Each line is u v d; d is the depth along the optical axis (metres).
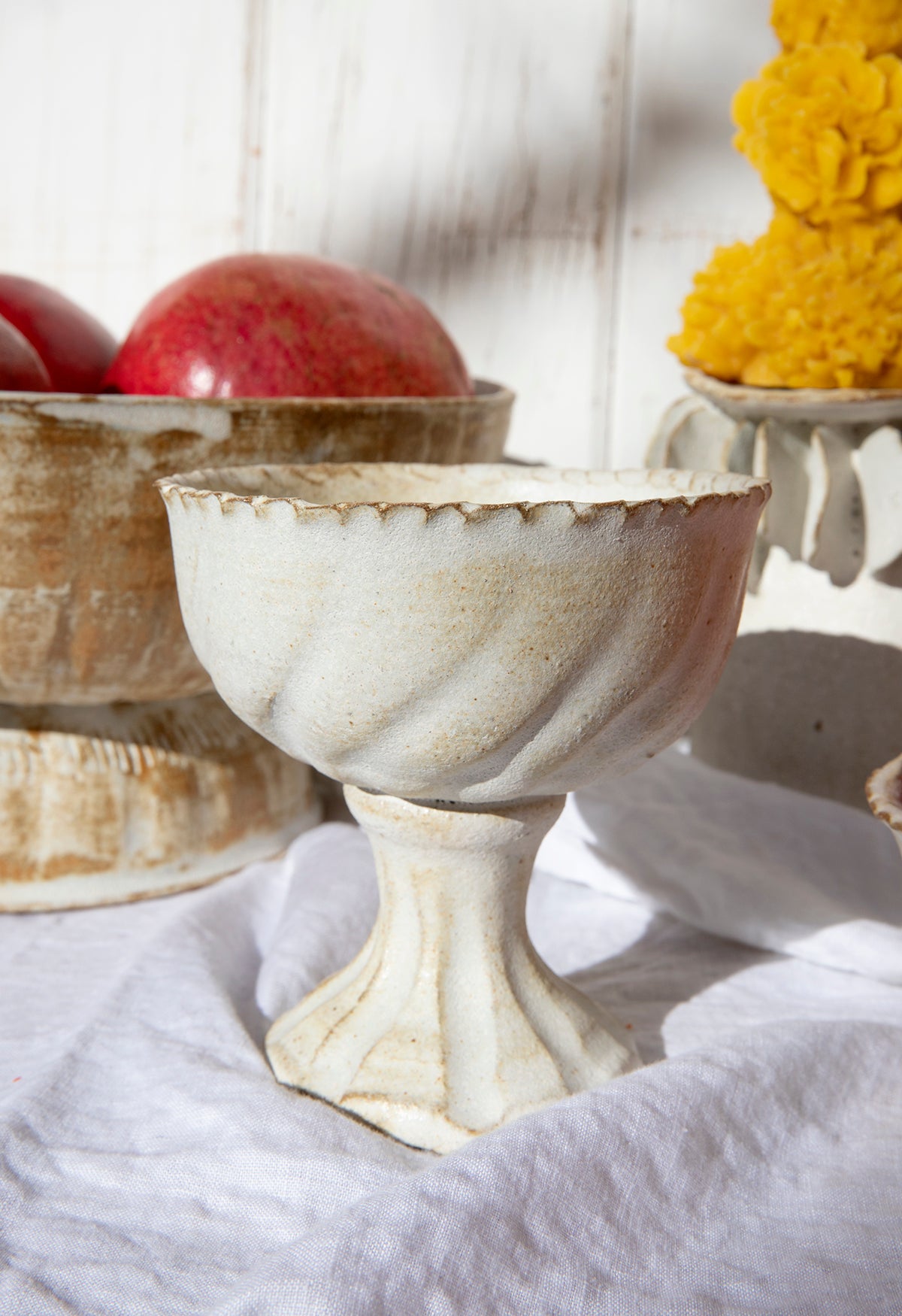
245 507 0.40
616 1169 0.40
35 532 0.57
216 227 1.00
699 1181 0.41
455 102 0.94
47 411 0.55
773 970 0.61
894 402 0.62
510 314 0.96
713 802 0.72
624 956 0.63
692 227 0.92
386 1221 0.36
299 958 0.57
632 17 0.90
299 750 0.45
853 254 0.63
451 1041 0.48
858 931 0.60
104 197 1.02
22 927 0.65
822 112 0.62
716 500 0.40
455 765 0.42
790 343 0.64
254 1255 0.40
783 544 0.69
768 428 0.66
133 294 1.03
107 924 0.65
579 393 0.96
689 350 0.69
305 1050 0.50
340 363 0.64
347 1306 0.34
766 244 0.66
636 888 0.66
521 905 0.51
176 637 0.63
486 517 0.37
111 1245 0.40
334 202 0.98
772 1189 0.42
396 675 0.39
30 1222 0.41
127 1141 0.45
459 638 0.39
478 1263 0.36
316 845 0.69
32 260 1.04
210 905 0.62
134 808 0.67
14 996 0.57
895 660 0.68
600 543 0.38
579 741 0.42
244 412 0.58
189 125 0.99
